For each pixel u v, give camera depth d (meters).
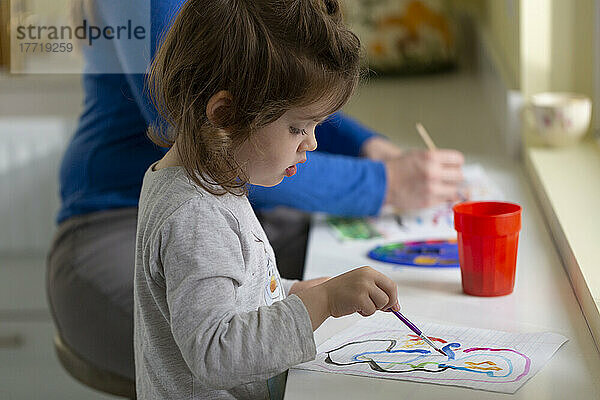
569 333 1.18
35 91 2.47
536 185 1.79
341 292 1.07
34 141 2.53
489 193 1.84
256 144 1.09
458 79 3.08
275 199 1.67
